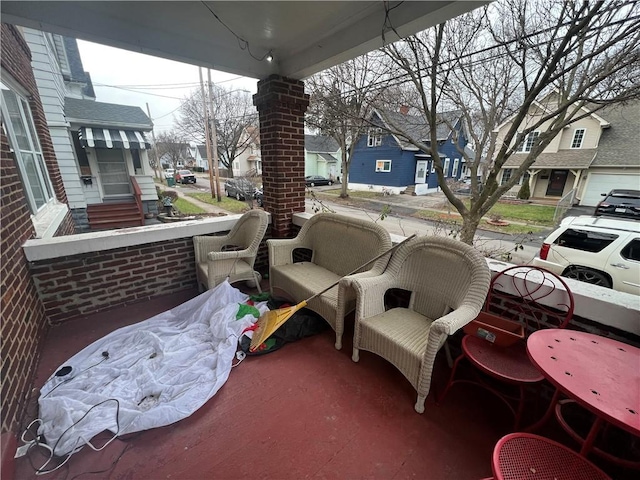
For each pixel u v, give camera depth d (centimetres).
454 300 175
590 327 150
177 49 247
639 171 883
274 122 311
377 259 211
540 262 398
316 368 196
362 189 1537
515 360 146
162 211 1005
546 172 1064
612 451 139
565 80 318
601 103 266
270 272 276
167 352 197
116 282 272
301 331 229
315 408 164
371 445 144
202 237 299
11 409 144
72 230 538
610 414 86
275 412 161
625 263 338
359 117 417
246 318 229
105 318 259
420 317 194
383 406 166
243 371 191
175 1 195
